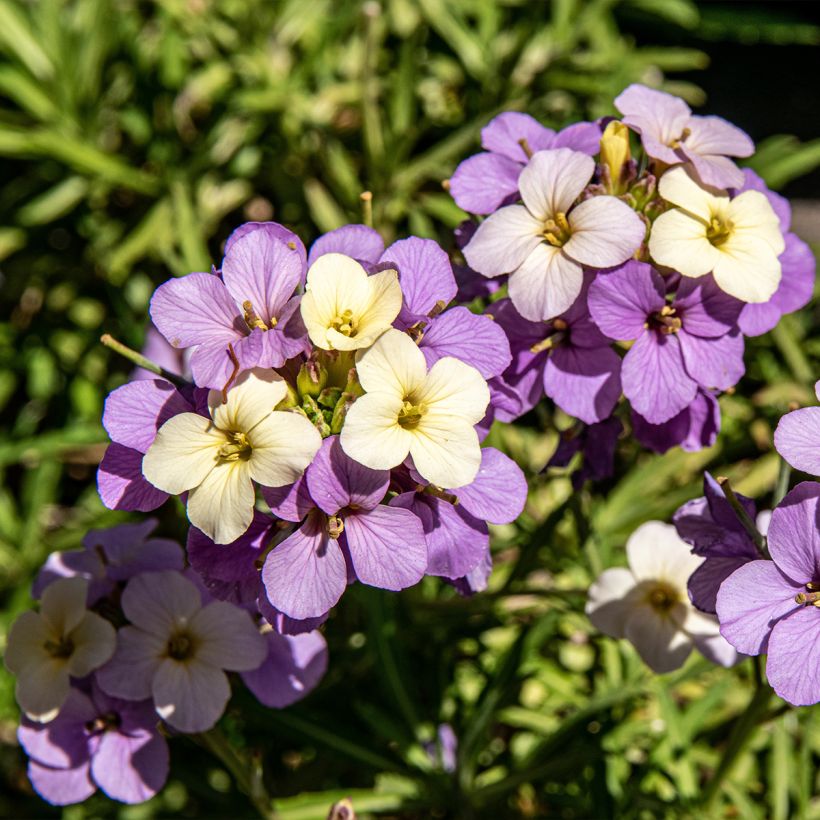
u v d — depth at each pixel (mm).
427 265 388
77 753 407
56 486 538
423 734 447
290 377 380
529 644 442
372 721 446
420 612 463
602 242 388
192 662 401
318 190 532
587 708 439
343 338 374
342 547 377
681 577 419
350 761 443
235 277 382
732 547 386
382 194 526
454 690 465
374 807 439
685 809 439
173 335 380
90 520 500
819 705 447
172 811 456
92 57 540
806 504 373
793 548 374
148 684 400
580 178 392
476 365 383
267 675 412
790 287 406
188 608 402
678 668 417
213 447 375
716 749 470
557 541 476
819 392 377
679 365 394
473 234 407
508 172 406
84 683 403
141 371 487
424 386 375
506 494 385
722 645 415
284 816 432
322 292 376
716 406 404
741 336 397
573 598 440
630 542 422
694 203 391
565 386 397
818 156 532
